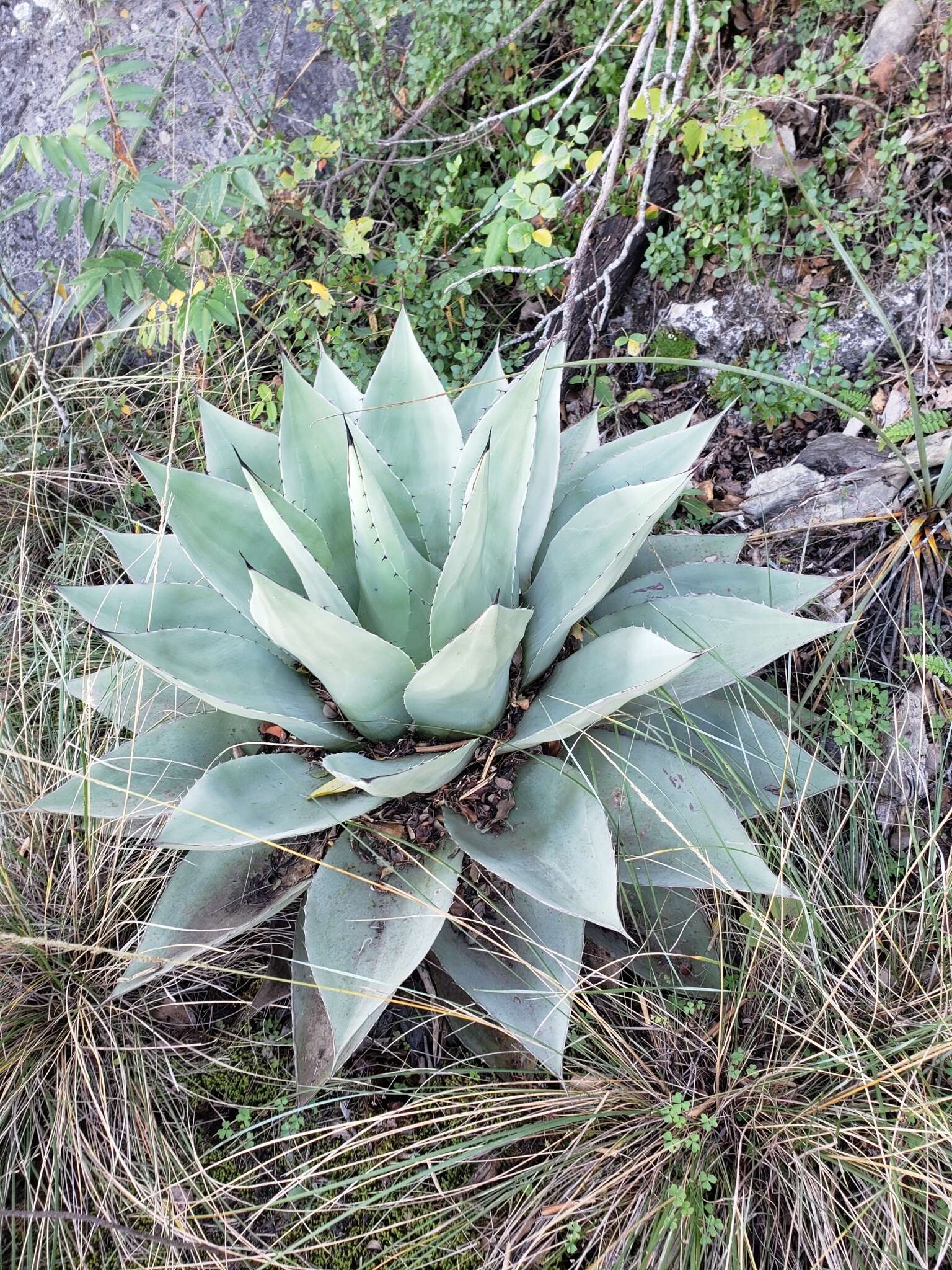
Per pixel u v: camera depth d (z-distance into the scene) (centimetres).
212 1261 105
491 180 184
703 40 172
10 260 194
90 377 179
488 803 107
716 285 164
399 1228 107
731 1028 106
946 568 133
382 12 171
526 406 103
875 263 156
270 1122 108
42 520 170
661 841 104
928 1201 100
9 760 139
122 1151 114
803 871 118
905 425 139
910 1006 108
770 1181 104
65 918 127
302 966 112
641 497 103
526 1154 110
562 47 187
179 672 102
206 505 111
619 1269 100
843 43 155
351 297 176
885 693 127
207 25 191
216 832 95
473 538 96
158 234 184
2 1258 110
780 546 146
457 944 109
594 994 116
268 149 169
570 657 109
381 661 98
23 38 197
